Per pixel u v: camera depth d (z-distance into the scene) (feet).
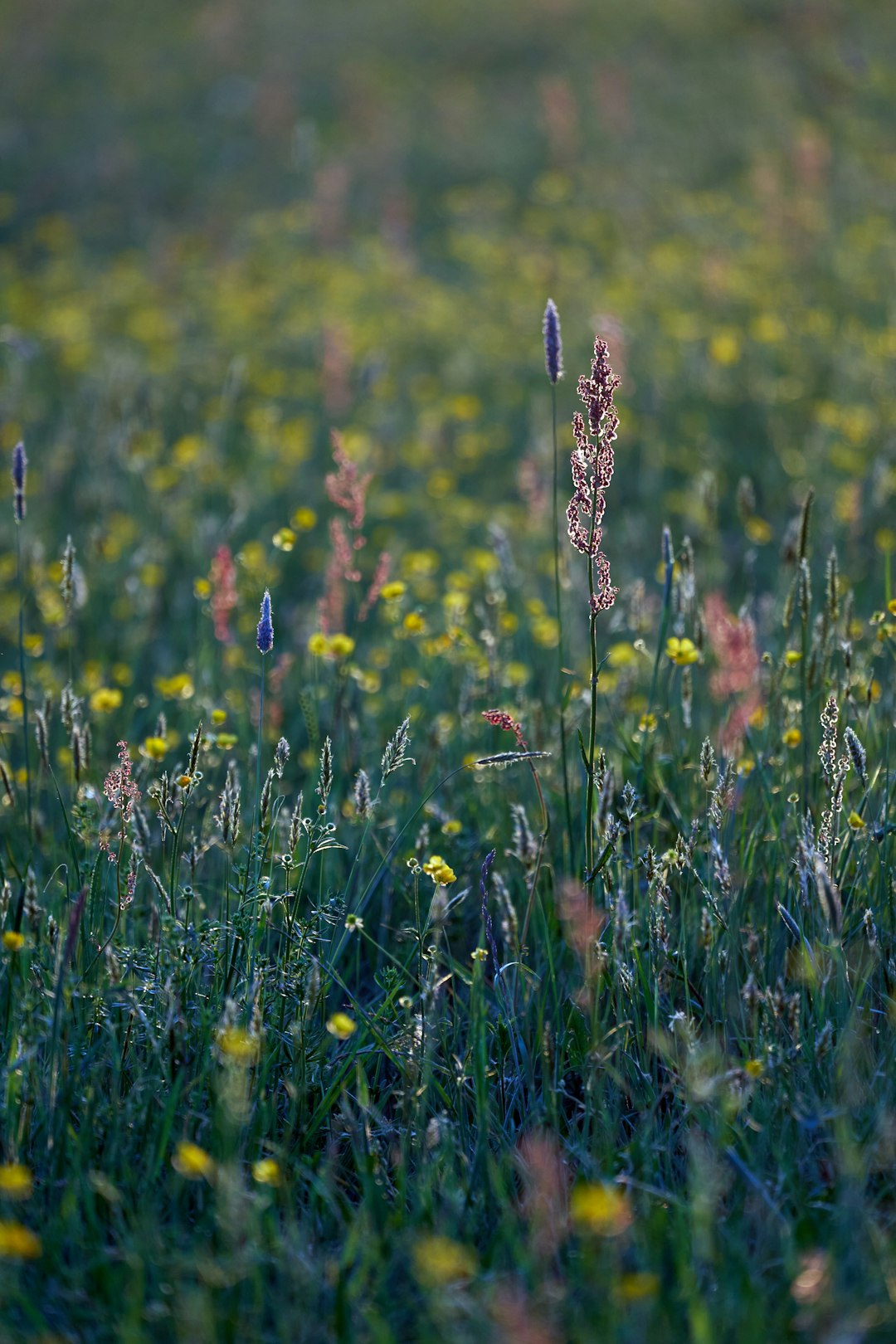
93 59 73.72
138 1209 8.26
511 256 40.11
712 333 30.25
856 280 31.78
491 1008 10.64
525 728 13.16
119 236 50.55
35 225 52.75
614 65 61.46
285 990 9.91
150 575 19.22
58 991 8.77
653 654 14.89
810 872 9.92
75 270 44.14
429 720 14.62
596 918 10.00
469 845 12.35
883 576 17.83
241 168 56.34
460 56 67.41
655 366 29.01
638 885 11.19
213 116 63.41
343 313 35.35
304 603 19.74
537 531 20.58
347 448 25.54
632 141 51.01
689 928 10.86
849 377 26.32
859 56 54.13
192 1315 6.92
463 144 54.44
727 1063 9.59
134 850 10.17
